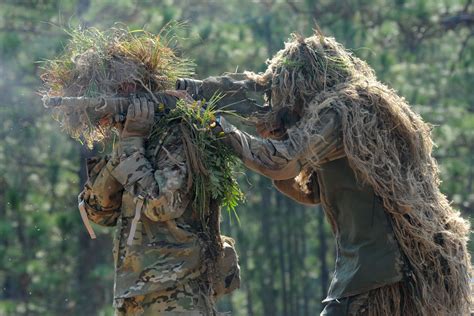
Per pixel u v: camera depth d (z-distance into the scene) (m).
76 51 9.45
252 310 38.09
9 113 27.86
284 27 29.05
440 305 9.36
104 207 9.38
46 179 30.72
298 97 9.59
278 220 36.16
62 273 30.02
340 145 9.31
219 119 9.16
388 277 9.22
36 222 28.42
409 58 30.08
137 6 28.09
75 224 28.80
